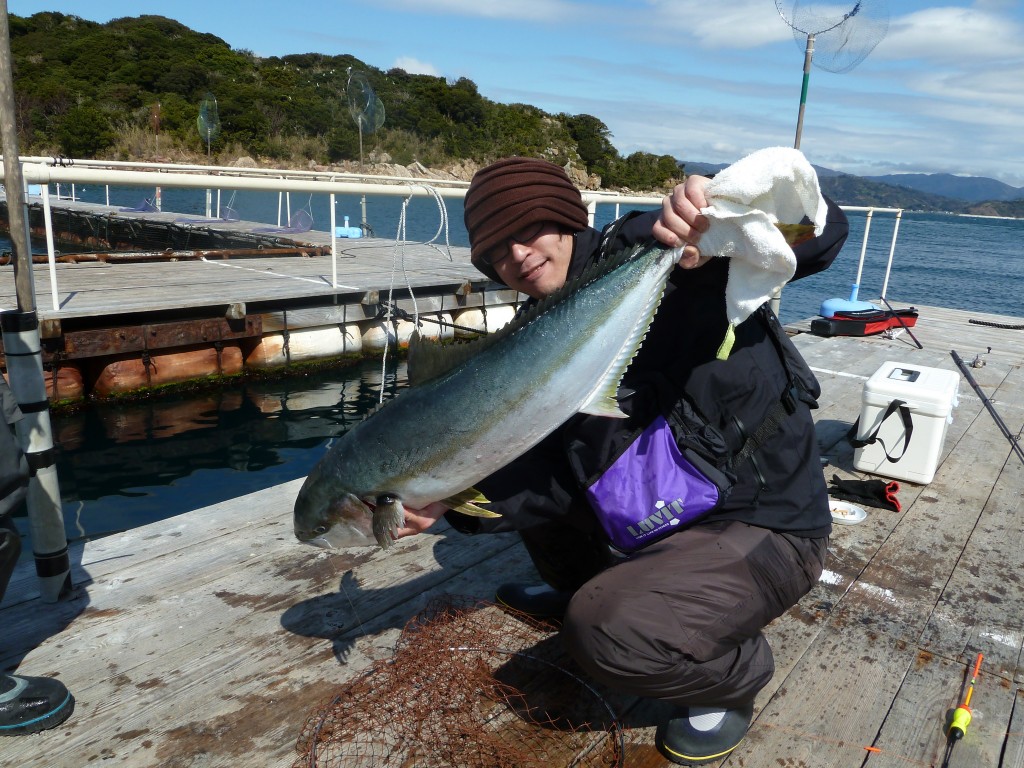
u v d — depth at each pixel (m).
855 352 7.55
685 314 1.93
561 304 1.76
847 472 4.35
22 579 2.95
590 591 1.86
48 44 72.38
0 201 23.14
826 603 2.91
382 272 12.53
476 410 1.75
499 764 1.98
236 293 9.84
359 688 2.23
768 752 2.07
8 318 2.50
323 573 3.04
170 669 2.40
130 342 8.53
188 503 6.39
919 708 2.28
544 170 1.98
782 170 1.54
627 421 1.95
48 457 2.64
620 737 2.04
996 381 6.58
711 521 2.00
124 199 35.78
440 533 3.44
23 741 2.07
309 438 8.12
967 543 3.48
